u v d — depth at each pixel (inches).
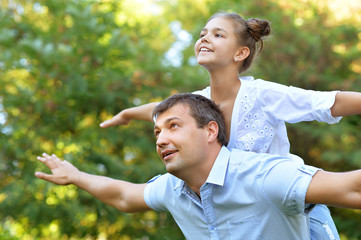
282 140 120.0
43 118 329.1
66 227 324.8
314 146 353.4
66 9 316.5
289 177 94.0
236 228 101.7
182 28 442.6
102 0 356.8
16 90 328.2
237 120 115.5
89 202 322.7
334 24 354.0
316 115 108.3
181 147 100.3
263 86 114.8
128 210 122.0
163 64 353.4
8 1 351.9
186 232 111.5
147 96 343.9
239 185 100.3
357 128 337.7
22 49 298.0
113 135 330.6
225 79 117.7
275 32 341.1
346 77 354.3
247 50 119.5
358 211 350.0
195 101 104.7
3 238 236.1
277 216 98.6
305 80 344.5
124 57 331.6
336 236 122.7
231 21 119.0
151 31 380.8
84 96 319.3
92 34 316.5
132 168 325.1
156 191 116.6
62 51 297.0
